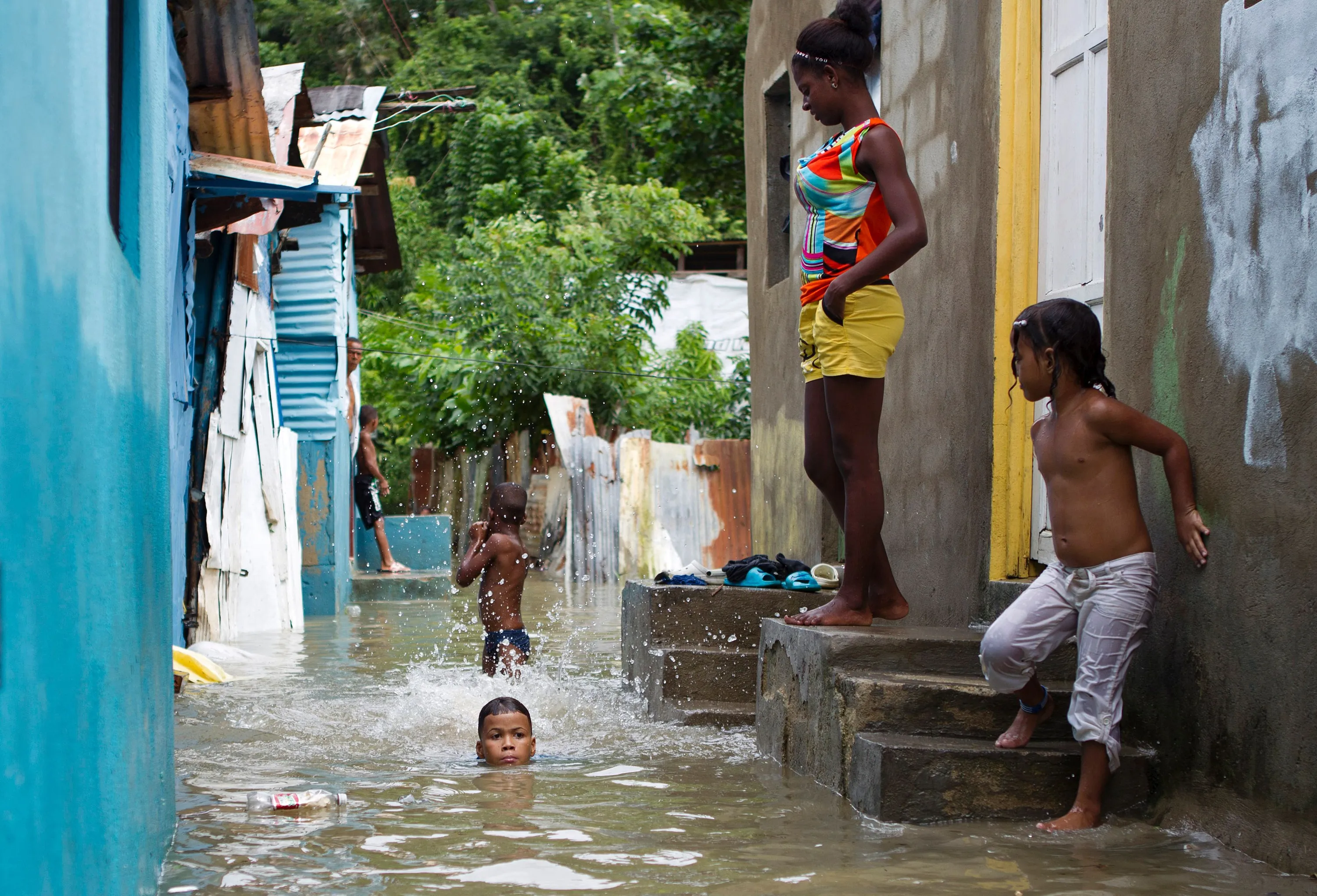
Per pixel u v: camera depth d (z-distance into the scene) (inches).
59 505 82.6
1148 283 158.1
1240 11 137.5
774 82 380.8
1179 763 146.9
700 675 228.4
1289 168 127.9
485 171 1038.4
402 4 1300.4
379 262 744.3
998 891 116.6
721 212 987.3
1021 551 206.8
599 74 1109.7
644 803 156.5
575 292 794.8
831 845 135.0
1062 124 202.2
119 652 94.7
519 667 269.3
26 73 79.1
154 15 126.0
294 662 309.1
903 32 267.3
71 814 82.8
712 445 699.4
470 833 138.7
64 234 84.8
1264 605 130.3
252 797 153.0
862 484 186.2
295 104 420.2
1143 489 157.6
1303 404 124.6
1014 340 153.6
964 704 160.4
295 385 507.8
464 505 768.3
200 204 313.4
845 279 176.9
